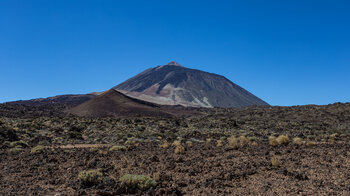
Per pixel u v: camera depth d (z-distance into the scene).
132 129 58.03
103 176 11.09
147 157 16.20
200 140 32.91
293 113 107.06
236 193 9.27
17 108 154.38
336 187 9.79
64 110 188.88
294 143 22.66
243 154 16.98
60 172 12.23
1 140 30.50
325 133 51.94
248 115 116.69
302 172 11.47
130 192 9.18
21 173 12.08
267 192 9.36
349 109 98.81
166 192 9.03
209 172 12.22
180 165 13.74
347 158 15.12
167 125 71.31
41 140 34.06
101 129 57.72
